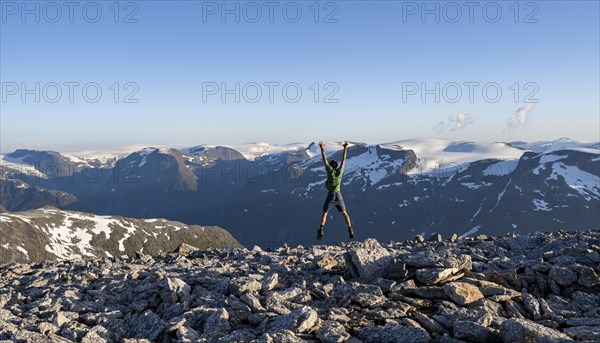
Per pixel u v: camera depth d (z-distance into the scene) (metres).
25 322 12.70
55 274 20.75
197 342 10.66
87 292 15.91
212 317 11.82
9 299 15.65
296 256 21.67
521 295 12.78
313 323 11.13
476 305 12.02
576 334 10.18
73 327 12.14
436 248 23.16
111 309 13.91
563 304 12.55
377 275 14.77
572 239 19.64
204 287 15.18
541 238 21.48
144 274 18.05
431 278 13.34
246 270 17.39
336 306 12.76
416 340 10.16
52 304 14.67
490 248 21.28
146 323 12.19
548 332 9.87
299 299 13.26
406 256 15.18
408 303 12.41
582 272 13.59
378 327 10.80
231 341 10.58
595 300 12.56
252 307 12.62
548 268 14.38
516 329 9.91
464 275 14.15
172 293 13.93
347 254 15.71
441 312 11.73
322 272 16.30
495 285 13.24
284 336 10.27
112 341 11.60
